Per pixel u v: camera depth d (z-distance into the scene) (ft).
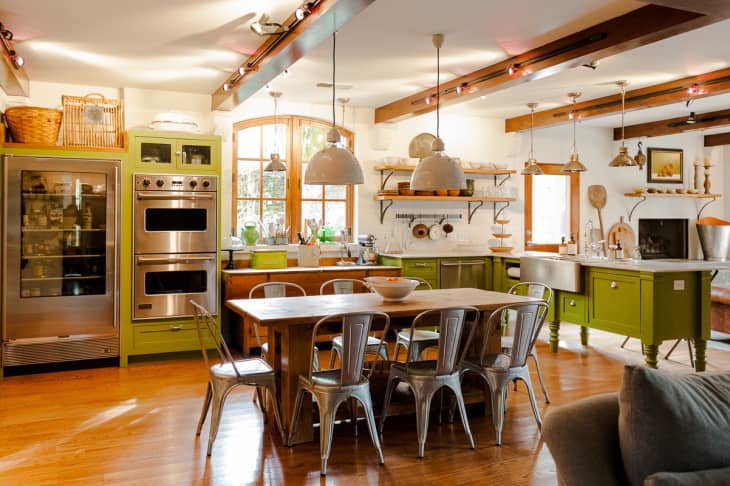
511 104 22.94
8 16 12.83
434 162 14.12
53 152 17.42
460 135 25.59
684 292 17.17
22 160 16.94
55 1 11.91
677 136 30.63
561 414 6.71
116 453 11.46
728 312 19.80
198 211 19.03
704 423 6.09
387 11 12.66
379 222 24.36
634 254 19.27
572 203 28.35
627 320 17.62
